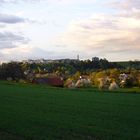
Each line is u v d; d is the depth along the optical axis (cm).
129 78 11069
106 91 7975
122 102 5322
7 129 2742
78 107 4522
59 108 4353
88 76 13400
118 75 13450
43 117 3456
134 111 4100
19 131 2645
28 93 6962
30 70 17012
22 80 13175
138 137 2427
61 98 5950
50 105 4731
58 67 19062
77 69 19000
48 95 6556
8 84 10119
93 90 8312
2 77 13988
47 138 2377
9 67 14138
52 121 3177
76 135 2491
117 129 2762
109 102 5303
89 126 2902
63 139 2345
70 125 2948
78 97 6206
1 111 3938
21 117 3431
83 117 3503
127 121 3231
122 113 3888
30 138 2403
